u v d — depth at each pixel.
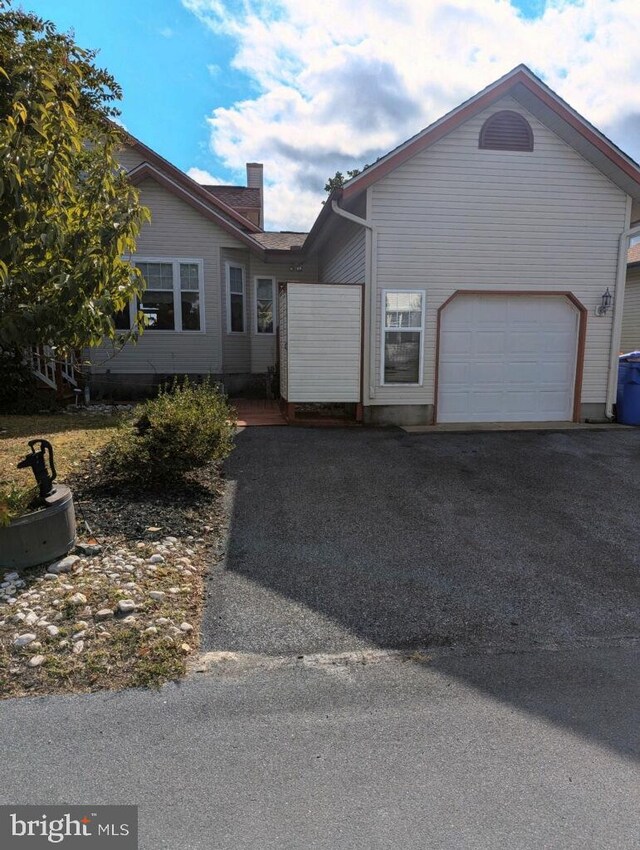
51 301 3.49
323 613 3.40
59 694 2.55
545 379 10.19
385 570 4.03
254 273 14.08
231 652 2.96
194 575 3.84
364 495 5.78
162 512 4.87
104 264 3.55
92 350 12.66
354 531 4.78
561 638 3.18
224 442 5.66
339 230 11.42
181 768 2.12
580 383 10.17
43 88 3.32
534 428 9.54
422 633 3.20
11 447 6.93
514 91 9.05
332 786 2.04
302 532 4.73
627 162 9.16
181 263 12.80
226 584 3.75
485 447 8.06
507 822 1.88
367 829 1.84
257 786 2.03
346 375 9.62
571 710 2.51
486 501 5.66
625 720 2.44
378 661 2.91
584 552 4.43
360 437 8.68
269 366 13.95
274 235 16.58
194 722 2.39
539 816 1.91
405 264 9.43
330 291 9.42
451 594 3.69
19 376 9.92
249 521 4.96
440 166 9.28
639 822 1.89
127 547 4.14
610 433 9.18
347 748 2.24
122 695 2.56
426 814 1.91
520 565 4.16
